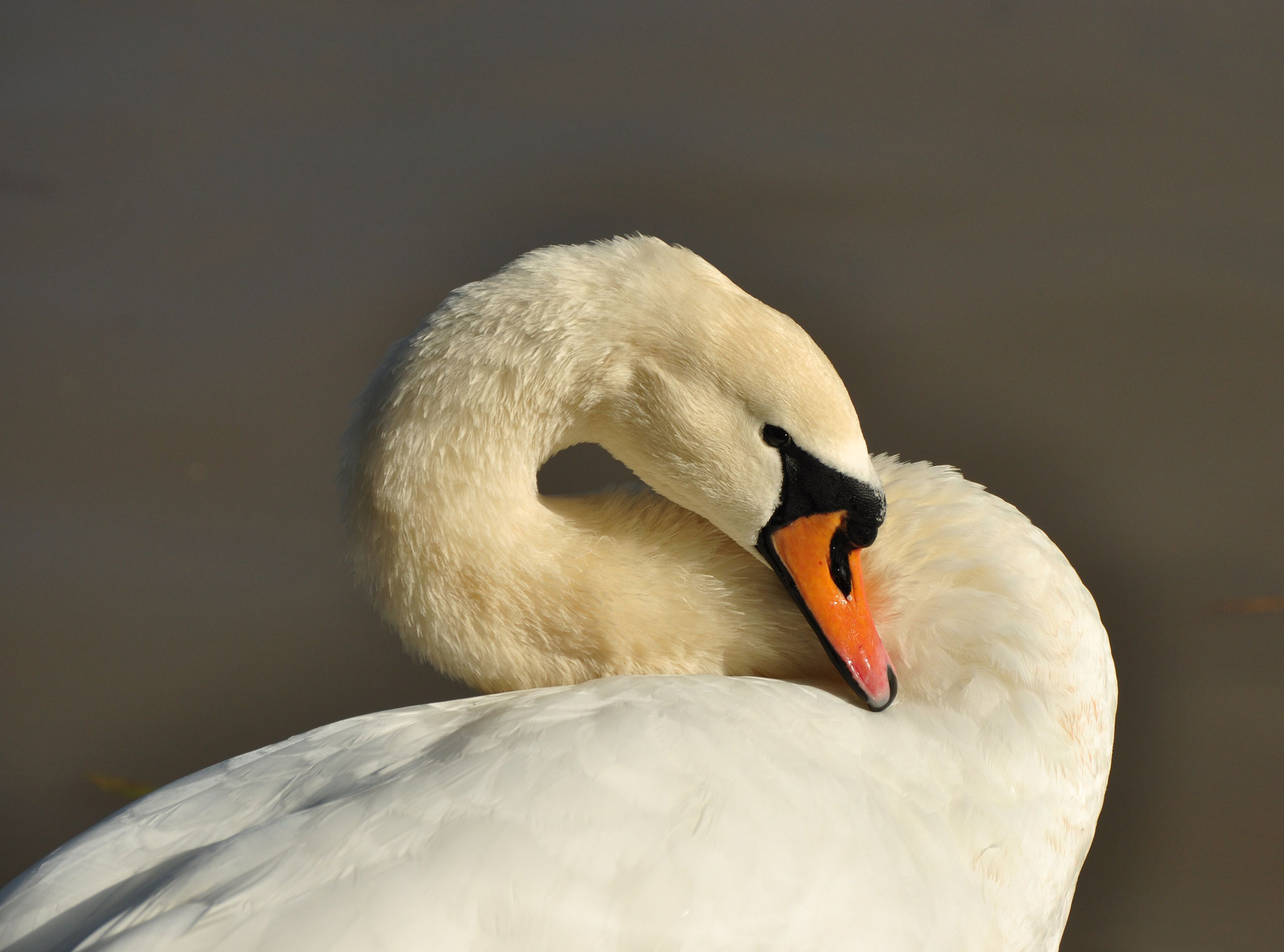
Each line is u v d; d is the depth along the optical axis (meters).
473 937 4.70
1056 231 13.81
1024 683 6.18
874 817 5.54
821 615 6.25
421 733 5.73
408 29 17.83
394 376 6.44
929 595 6.45
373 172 15.22
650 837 5.05
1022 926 5.95
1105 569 10.60
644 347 6.37
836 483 6.25
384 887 4.71
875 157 14.92
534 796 5.07
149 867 5.27
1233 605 10.23
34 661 10.40
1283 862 8.52
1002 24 17.36
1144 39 16.88
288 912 4.64
